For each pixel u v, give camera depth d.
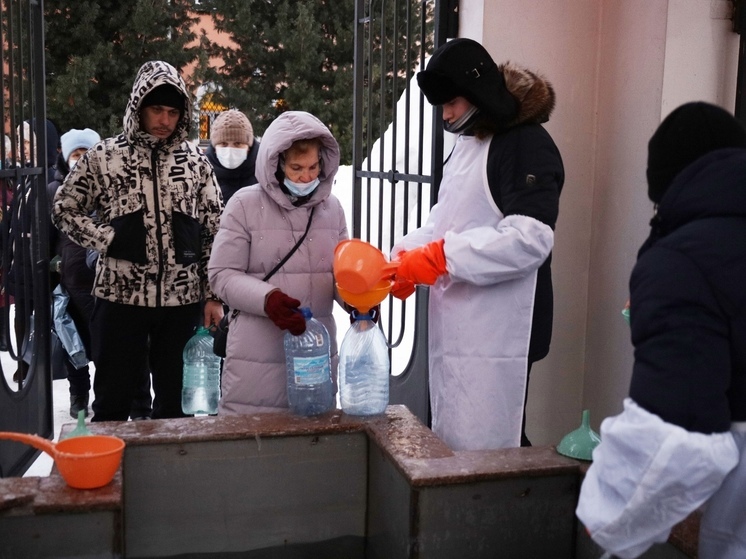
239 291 2.34
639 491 1.23
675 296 1.22
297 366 2.20
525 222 2.16
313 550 2.11
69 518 1.65
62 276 3.94
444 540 1.81
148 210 3.05
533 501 1.86
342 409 2.23
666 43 2.73
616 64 2.98
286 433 2.04
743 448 1.29
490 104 2.22
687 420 1.20
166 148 3.09
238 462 2.03
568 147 3.11
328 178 2.49
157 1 14.58
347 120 15.22
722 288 1.21
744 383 1.26
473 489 1.81
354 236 4.00
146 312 3.12
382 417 2.15
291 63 15.26
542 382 3.20
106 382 3.15
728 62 2.78
